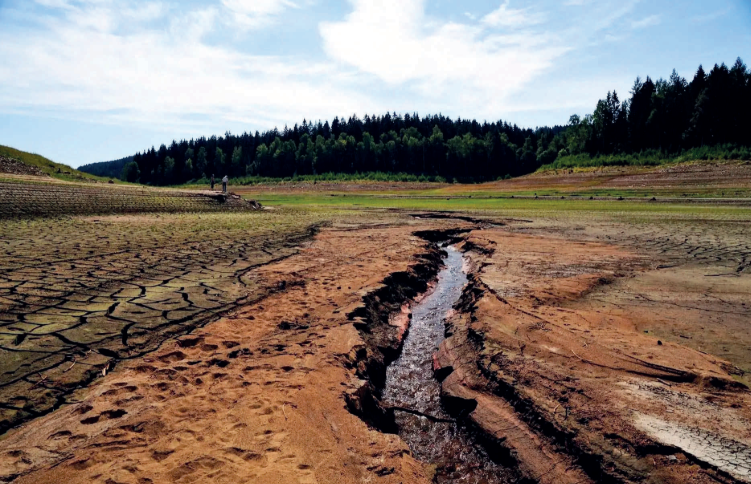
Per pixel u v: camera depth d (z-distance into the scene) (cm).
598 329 675
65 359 503
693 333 658
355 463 362
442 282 1196
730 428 405
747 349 594
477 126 12862
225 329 641
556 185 6328
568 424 423
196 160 12412
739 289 912
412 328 820
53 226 1587
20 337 552
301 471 336
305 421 405
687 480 340
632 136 7619
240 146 12031
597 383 500
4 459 331
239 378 485
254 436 374
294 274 1012
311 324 688
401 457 384
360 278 991
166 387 458
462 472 413
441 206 3812
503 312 755
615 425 414
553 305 815
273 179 10331
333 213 3058
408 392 575
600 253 1370
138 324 631
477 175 10369
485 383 534
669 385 494
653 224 2102
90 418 390
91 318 638
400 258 1268
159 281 877
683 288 930
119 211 2288
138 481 312
